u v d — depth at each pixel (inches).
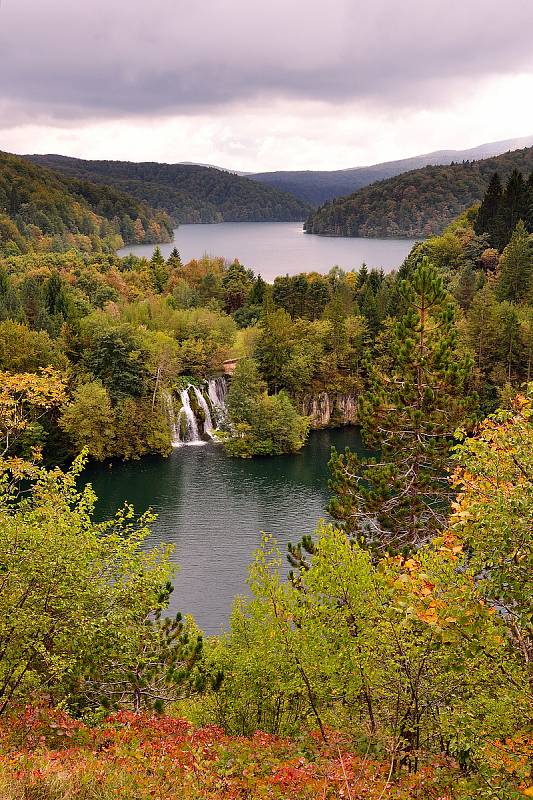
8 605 583.8
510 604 432.1
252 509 2471.7
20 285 4832.7
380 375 1186.0
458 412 1078.4
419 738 605.3
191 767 507.2
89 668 642.8
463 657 455.2
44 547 597.3
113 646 659.4
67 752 500.7
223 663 789.9
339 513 1088.2
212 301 5098.4
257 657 699.4
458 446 470.0
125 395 3314.5
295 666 639.1
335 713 680.4
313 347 3969.0
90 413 3085.6
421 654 536.1
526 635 459.2
